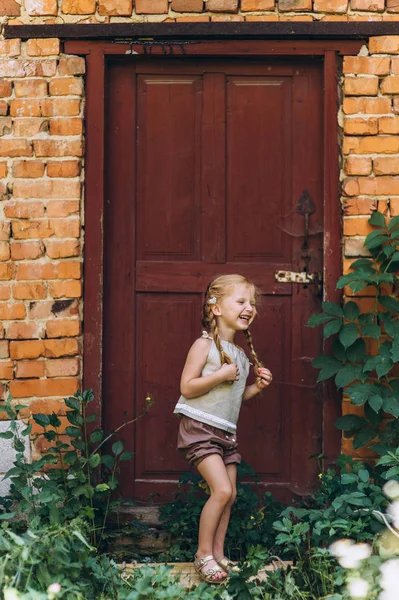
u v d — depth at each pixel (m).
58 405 4.13
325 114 4.15
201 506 3.95
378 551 3.26
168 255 4.29
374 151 4.11
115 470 4.11
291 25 4.10
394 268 4.05
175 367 4.30
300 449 4.27
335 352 3.99
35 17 4.14
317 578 3.27
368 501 3.33
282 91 4.27
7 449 4.10
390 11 4.11
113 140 4.27
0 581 2.77
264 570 3.45
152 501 4.27
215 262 4.28
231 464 3.64
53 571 2.89
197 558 3.48
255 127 4.28
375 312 4.00
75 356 4.14
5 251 4.13
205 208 4.28
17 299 4.13
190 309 4.29
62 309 4.13
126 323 4.28
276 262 4.28
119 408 4.28
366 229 4.11
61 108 4.13
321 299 4.26
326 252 4.15
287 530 3.23
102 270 4.18
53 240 4.13
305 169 4.27
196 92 4.28
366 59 4.12
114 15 4.13
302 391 4.27
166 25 4.12
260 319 4.28
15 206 4.12
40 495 3.44
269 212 4.28
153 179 4.28
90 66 4.16
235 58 4.23
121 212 4.27
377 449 3.88
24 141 4.13
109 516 4.19
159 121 4.27
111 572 3.12
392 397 3.89
